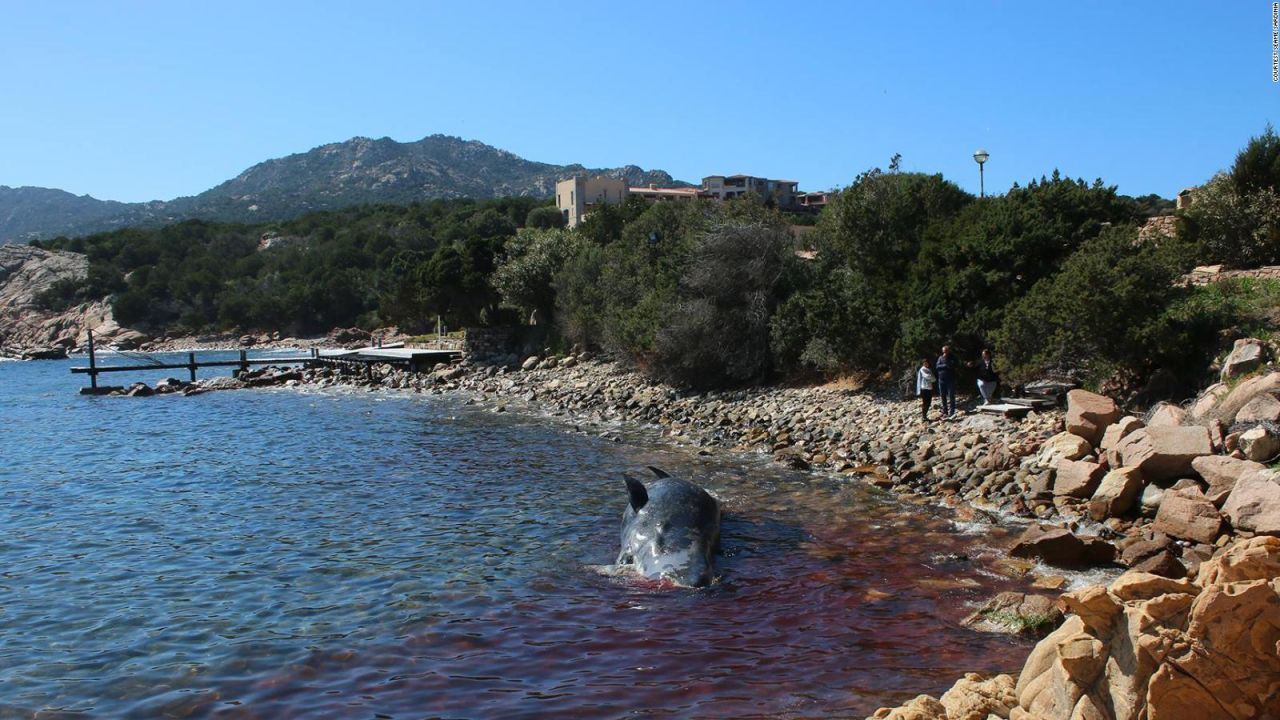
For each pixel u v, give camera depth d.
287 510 16.86
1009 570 12.20
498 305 54.88
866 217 30.50
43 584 12.38
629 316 38.78
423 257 102.50
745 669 9.11
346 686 8.77
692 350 33.31
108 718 8.12
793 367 31.69
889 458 19.95
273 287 109.81
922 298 25.59
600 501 17.25
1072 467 15.59
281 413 35.22
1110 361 20.31
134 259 124.75
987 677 7.93
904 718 6.50
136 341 103.50
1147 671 5.27
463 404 36.91
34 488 19.77
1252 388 15.40
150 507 17.41
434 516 16.14
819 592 11.55
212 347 97.50
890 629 10.16
